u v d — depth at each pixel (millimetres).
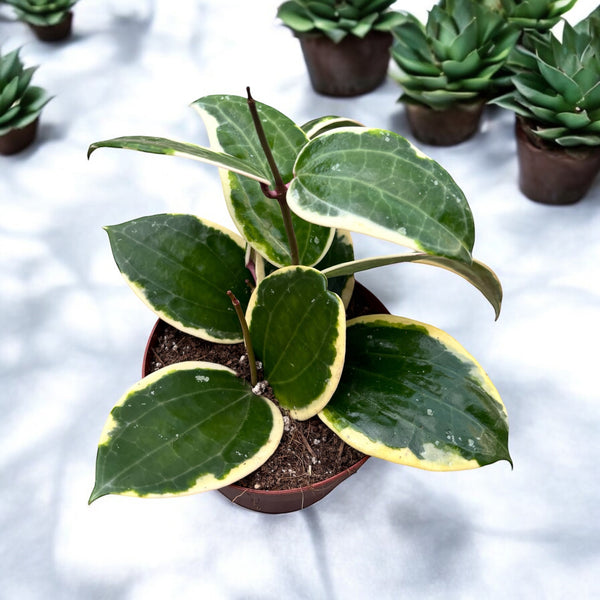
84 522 468
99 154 676
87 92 731
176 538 460
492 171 641
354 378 352
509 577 441
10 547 460
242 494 378
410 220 271
